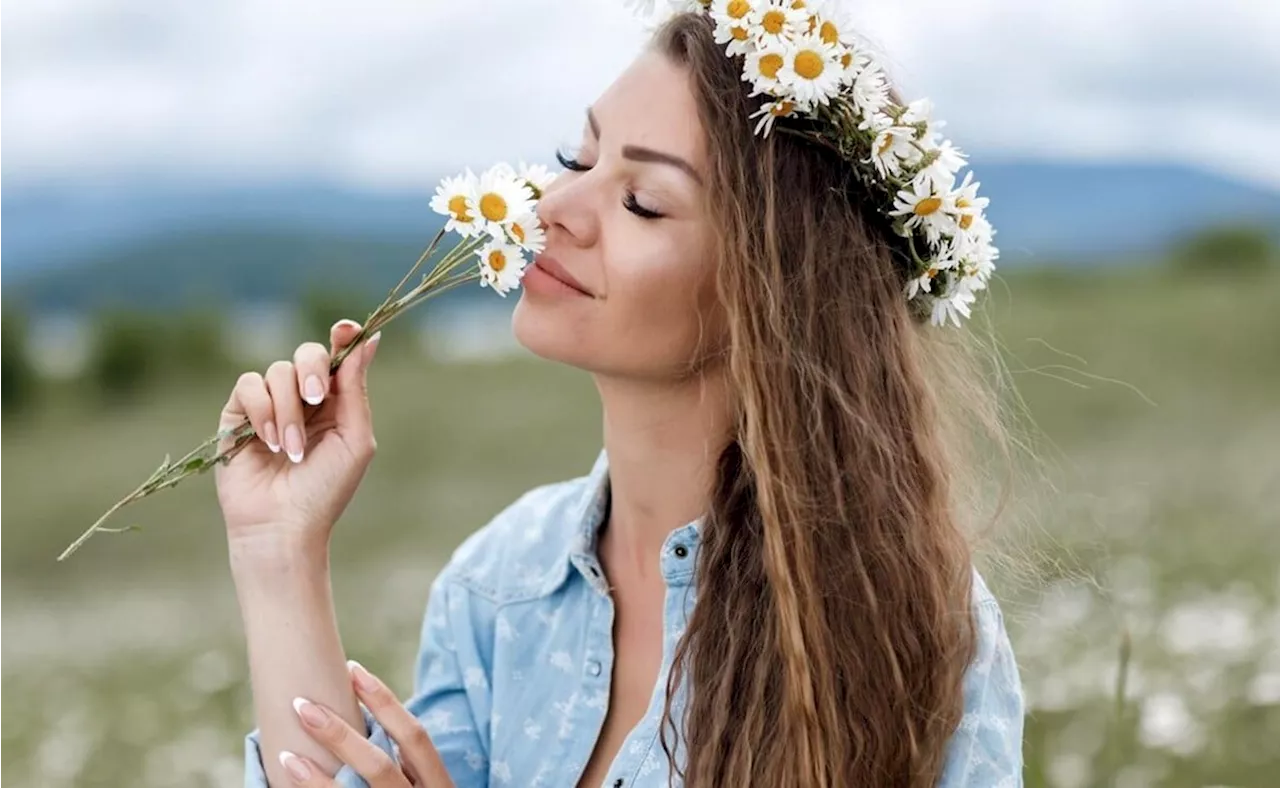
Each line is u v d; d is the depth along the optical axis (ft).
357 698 7.22
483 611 7.82
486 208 6.79
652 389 7.14
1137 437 39.99
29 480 57.57
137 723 18.66
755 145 6.97
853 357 7.09
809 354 6.98
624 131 6.95
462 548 8.13
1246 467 32.04
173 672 22.30
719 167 6.85
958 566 7.22
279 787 7.03
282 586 7.22
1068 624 14.48
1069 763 11.76
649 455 7.29
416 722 6.97
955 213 7.30
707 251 6.93
